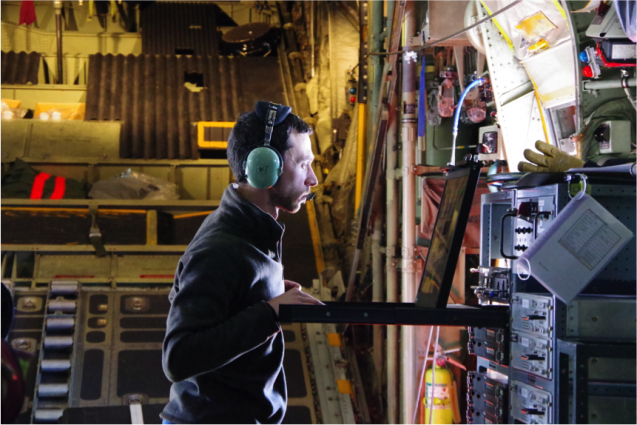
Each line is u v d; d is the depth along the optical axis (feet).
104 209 17.85
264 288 5.89
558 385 6.39
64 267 16.75
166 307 16.12
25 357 4.78
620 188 6.94
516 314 7.17
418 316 6.44
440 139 16.57
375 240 17.07
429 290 6.83
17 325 15.26
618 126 9.89
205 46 29.07
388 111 15.67
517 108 11.96
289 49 28.32
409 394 14.39
